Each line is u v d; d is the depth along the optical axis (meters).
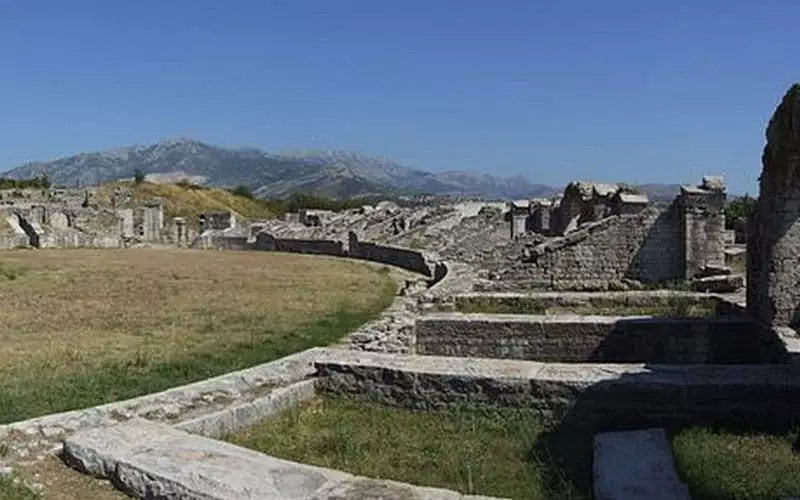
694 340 15.68
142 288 29.72
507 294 21.08
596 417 10.61
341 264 43.41
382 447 9.85
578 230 26.75
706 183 26.05
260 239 61.53
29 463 8.41
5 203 65.25
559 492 8.32
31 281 31.81
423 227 48.53
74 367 14.73
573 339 15.80
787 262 14.74
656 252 26.36
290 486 7.17
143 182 113.06
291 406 11.51
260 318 21.70
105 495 7.71
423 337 16.23
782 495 7.70
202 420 9.91
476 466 9.07
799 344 13.02
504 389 10.95
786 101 13.46
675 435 9.86
